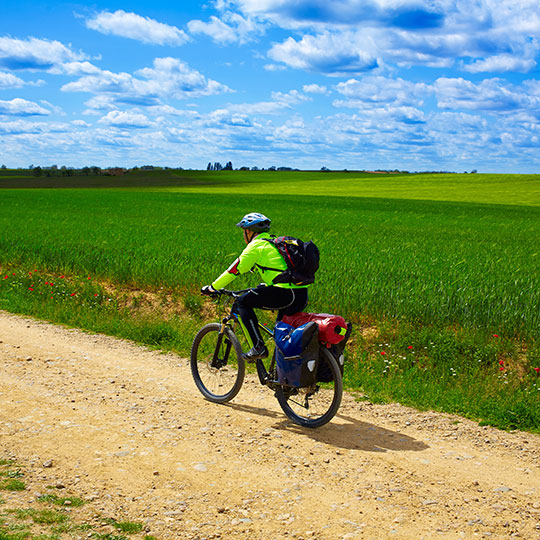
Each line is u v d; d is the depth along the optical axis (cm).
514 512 404
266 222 602
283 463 478
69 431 529
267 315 971
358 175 14825
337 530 373
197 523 375
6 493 400
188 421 571
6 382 670
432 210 5003
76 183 11744
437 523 386
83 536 347
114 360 795
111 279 1309
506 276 1256
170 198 6250
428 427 580
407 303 951
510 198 7081
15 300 1175
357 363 782
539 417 590
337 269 1273
